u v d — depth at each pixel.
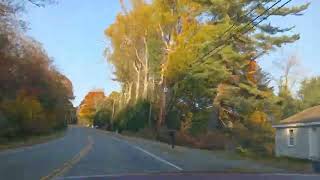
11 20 43.72
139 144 54.81
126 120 93.12
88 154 36.47
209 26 62.25
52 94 84.38
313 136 39.72
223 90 64.12
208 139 57.69
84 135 91.50
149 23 76.31
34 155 35.44
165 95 71.19
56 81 92.81
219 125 65.25
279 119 63.16
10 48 50.81
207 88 66.81
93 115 180.38
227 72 62.81
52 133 87.19
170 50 69.62
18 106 62.75
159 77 75.44
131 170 23.84
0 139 54.31
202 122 67.31
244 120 62.66
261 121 61.50
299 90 82.50
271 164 29.55
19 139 60.28
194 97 69.62
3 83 57.81
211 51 60.62
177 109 72.25
